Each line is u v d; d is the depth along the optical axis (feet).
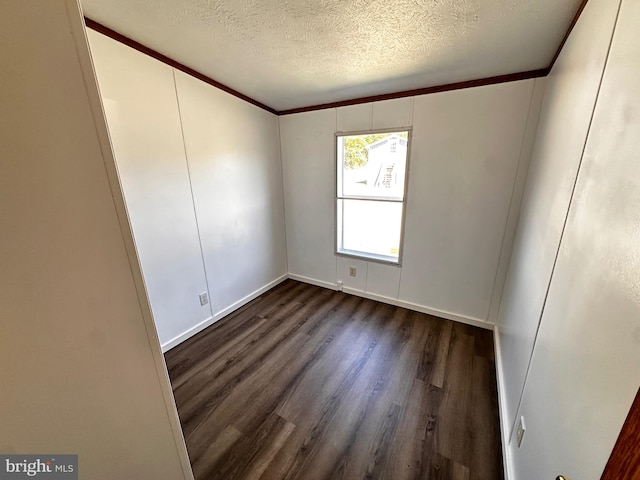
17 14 1.32
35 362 1.62
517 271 5.78
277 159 10.12
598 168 2.41
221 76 6.93
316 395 5.69
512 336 5.29
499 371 5.91
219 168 7.88
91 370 1.90
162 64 6.08
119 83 5.42
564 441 2.37
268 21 4.54
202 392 5.82
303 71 6.43
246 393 5.78
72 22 1.52
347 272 10.14
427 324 8.21
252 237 9.48
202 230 7.66
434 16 4.25
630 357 1.61
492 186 6.97
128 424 2.22
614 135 2.17
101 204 1.79
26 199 1.45
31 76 1.40
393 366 6.49
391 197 8.74
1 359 1.49
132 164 5.87
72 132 1.59
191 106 6.84
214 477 4.19
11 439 1.61
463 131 6.99
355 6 4.09
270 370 6.43
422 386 5.86
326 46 5.28
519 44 4.91
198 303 7.86
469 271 7.83
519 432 3.79
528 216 5.51
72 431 1.87
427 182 7.79
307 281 11.28
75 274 1.72
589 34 3.13
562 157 3.64
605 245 2.08
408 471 4.22
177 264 7.13
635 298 1.61
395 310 9.06
